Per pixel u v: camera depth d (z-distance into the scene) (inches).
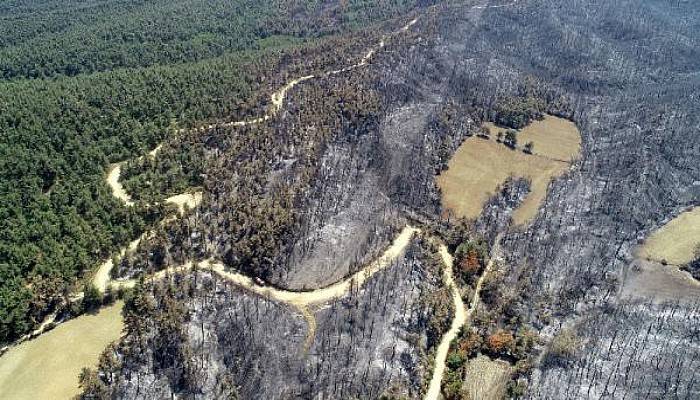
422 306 6171.3
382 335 5846.5
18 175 7106.3
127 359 5300.2
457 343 5920.3
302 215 7017.7
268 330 5698.8
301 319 5856.3
